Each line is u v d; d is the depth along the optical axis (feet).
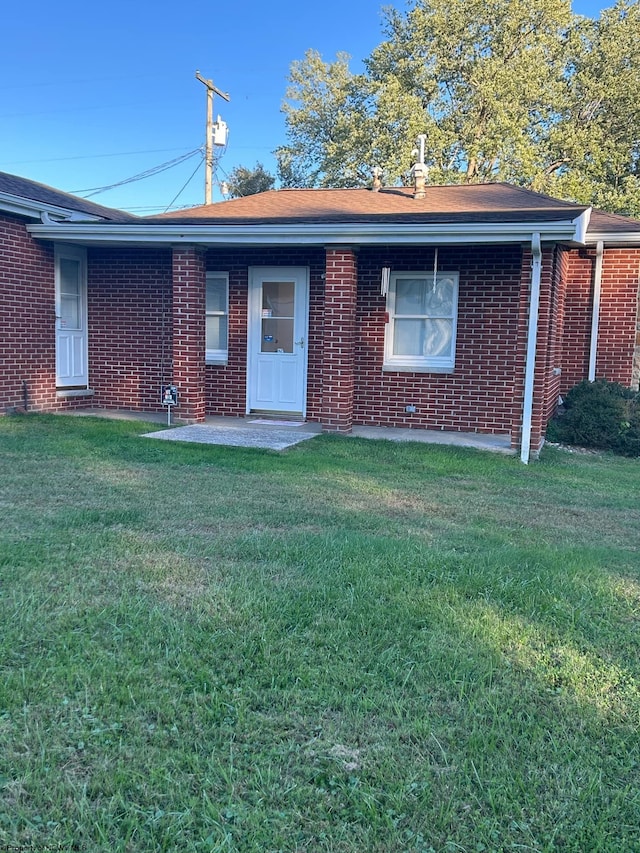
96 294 38.81
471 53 94.17
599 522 19.17
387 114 88.79
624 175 91.97
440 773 7.98
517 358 28.63
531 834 7.17
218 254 36.68
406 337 34.78
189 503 18.99
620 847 7.04
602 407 32.07
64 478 21.36
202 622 11.35
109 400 39.32
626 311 35.86
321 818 7.25
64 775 7.70
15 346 33.47
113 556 14.40
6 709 8.83
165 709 8.94
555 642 11.28
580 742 8.64
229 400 37.47
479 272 33.12
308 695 9.39
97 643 10.59
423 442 30.37
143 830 6.97
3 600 11.91
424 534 17.08
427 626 11.59
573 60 95.96
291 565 14.21
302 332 35.99
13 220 32.71
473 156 88.94
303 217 33.63
